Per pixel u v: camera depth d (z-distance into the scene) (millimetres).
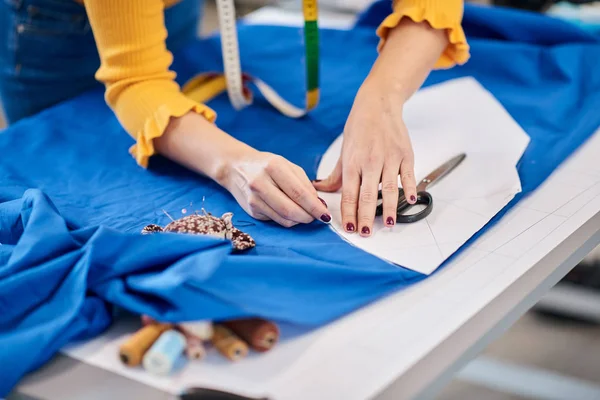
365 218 846
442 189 951
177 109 988
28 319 694
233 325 692
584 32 1362
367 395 625
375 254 813
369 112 938
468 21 1450
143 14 977
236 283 700
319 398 625
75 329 686
